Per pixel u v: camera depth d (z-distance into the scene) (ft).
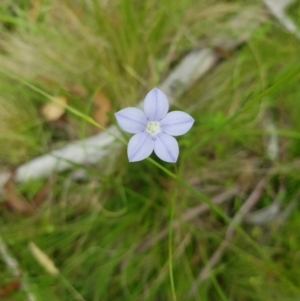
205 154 0.57
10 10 0.59
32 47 0.57
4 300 0.51
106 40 0.57
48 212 0.54
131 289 0.53
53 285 0.52
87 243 0.54
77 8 0.59
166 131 0.37
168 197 0.54
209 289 0.54
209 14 0.60
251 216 0.56
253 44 0.58
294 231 0.54
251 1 0.61
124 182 0.55
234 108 0.56
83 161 0.55
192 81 0.59
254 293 0.52
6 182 0.55
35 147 0.54
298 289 0.49
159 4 0.58
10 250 0.53
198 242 0.54
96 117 0.56
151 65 0.58
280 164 0.56
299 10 0.59
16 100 0.55
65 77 0.57
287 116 0.58
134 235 0.53
